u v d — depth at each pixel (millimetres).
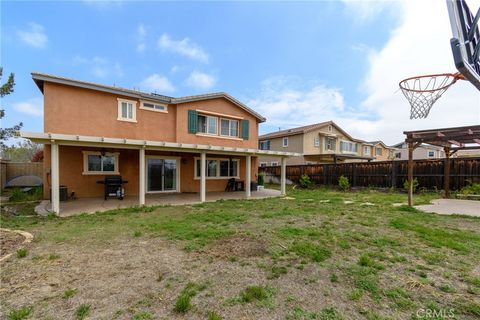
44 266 3482
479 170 11406
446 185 11133
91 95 10227
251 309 2477
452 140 8734
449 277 3166
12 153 28203
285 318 2334
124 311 2428
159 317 2338
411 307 2523
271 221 6250
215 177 13984
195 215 7016
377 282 3029
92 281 3053
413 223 5949
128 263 3611
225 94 13438
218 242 4559
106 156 10938
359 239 4703
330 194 13070
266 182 22734
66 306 2512
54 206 7109
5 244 4391
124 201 9648
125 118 10977
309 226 5715
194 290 2838
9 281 3037
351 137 30172
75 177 10266
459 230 5367
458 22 2232
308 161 25188
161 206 8617
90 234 5105
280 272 3320
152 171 12180
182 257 3852
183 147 9266
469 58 2289
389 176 14406
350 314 2400
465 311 2459
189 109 12438
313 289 2875
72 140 7312
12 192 11750
